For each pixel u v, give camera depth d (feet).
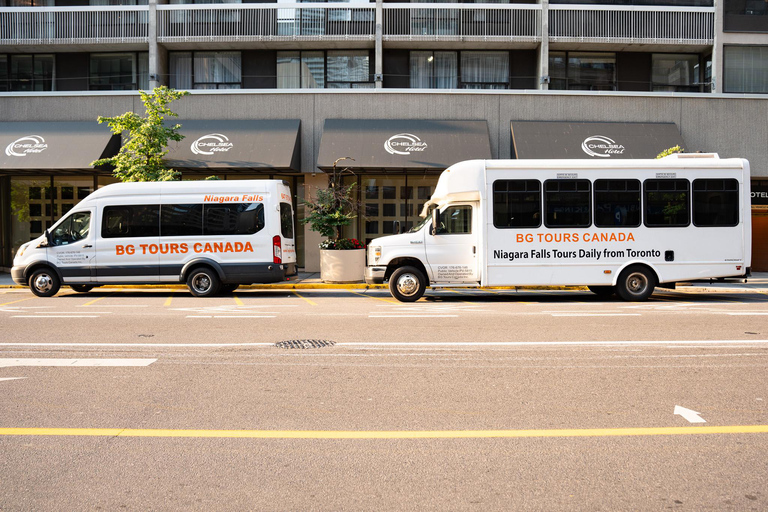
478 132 64.69
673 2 70.85
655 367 20.44
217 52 73.31
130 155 60.59
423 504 10.27
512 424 14.51
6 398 16.62
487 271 41.60
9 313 35.06
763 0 70.08
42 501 10.38
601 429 14.10
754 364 20.89
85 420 14.75
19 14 70.33
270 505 10.25
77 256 45.75
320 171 67.26
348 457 12.42
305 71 73.10
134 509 10.11
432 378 18.98
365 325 30.09
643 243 41.57
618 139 64.08
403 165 61.05
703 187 41.75
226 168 62.34
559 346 24.23
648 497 10.50
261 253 45.68
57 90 73.15
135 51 73.05
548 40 68.74
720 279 41.83
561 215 41.55
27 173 66.54
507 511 10.00
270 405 16.03
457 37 69.00
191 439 13.47
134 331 28.12
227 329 28.81
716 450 12.75
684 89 72.90
